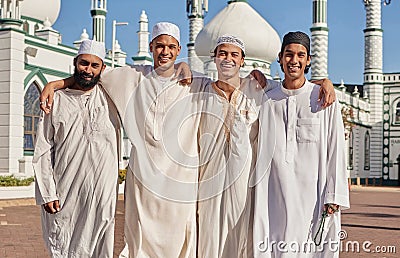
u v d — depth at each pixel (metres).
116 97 5.04
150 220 4.91
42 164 5.02
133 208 4.95
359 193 31.16
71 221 5.04
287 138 5.04
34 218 13.98
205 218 5.00
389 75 45.66
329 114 5.04
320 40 37.69
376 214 17.09
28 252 9.11
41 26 28.70
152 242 4.89
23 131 22.88
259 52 22.70
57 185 5.05
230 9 23.59
